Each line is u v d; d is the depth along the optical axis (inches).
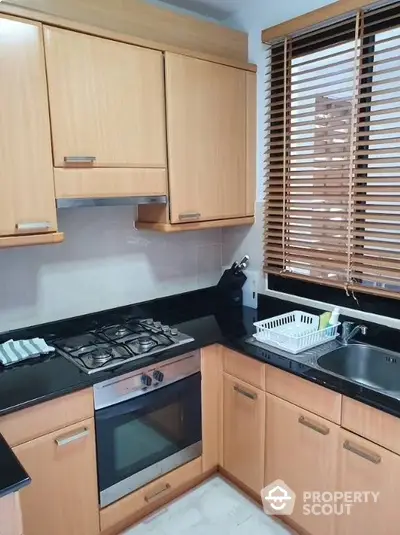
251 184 93.7
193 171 81.7
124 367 68.0
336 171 78.0
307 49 81.6
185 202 81.5
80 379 63.9
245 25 91.5
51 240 65.9
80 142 66.7
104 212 86.2
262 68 89.5
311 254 84.7
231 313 97.5
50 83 62.7
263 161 92.7
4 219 61.0
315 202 82.6
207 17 94.3
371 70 72.9
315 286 87.7
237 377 79.8
